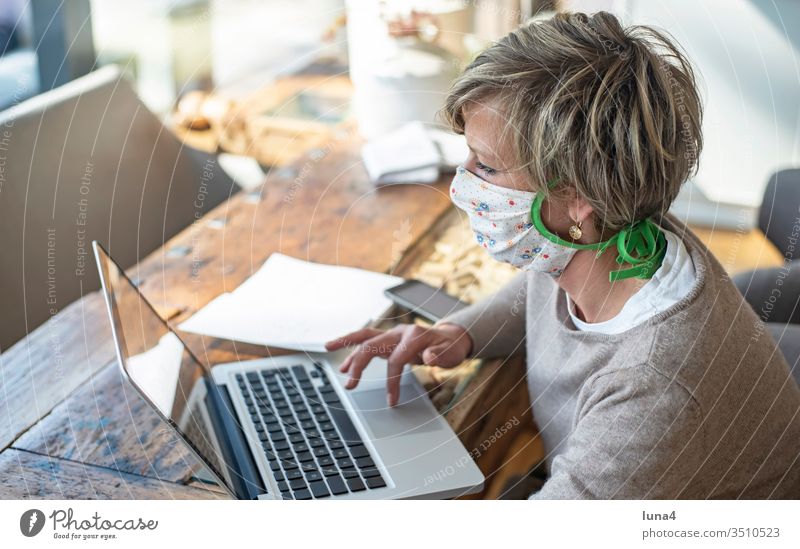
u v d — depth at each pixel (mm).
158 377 846
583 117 767
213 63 2500
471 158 873
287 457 891
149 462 888
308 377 1028
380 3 1461
